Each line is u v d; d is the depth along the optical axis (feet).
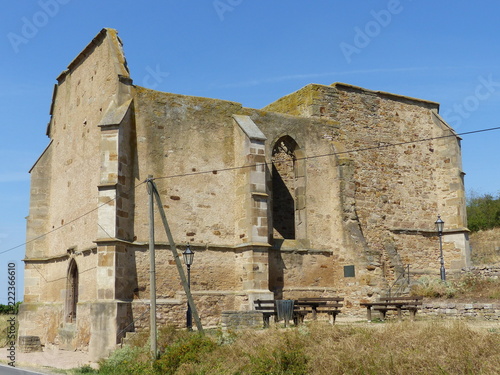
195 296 76.95
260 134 81.35
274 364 49.75
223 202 81.41
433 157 100.53
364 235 90.74
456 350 43.78
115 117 75.56
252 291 76.59
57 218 92.07
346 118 93.35
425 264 95.71
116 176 73.82
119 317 70.54
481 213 143.54
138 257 75.15
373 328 53.98
